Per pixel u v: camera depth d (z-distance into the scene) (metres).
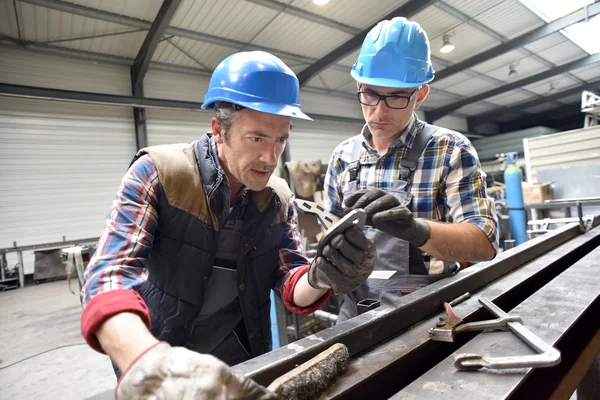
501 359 0.46
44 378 2.01
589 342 0.79
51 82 4.43
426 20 4.79
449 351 0.65
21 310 3.25
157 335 0.76
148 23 4.03
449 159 0.96
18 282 4.26
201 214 0.72
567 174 2.93
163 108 5.16
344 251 0.57
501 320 0.57
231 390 0.32
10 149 4.26
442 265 0.99
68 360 2.21
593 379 1.08
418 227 0.73
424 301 0.69
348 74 6.27
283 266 0.88
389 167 1.04
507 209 3.23
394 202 0.70
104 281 0.52
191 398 0.31
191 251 0.73
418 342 0.59
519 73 7.00
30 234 4.41
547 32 5.04
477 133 10.20
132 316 0.46
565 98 9.21
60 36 4.11
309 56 5.40
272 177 0.93
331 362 0.48
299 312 0.81
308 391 0.43
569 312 0.63
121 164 4.93
